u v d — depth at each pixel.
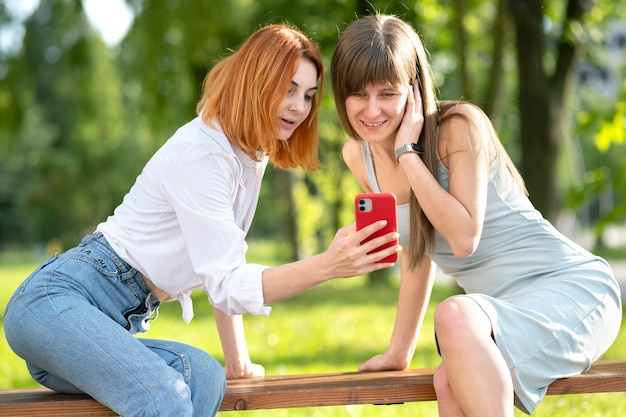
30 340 3.80
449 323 3.79
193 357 3.89
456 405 3.91
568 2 13.80
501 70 14.19
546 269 4.37
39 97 48.22
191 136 3.99
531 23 13.28
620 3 16.48
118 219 4.12
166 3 18.39
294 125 4.19
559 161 13.59
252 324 12.85
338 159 21.92
